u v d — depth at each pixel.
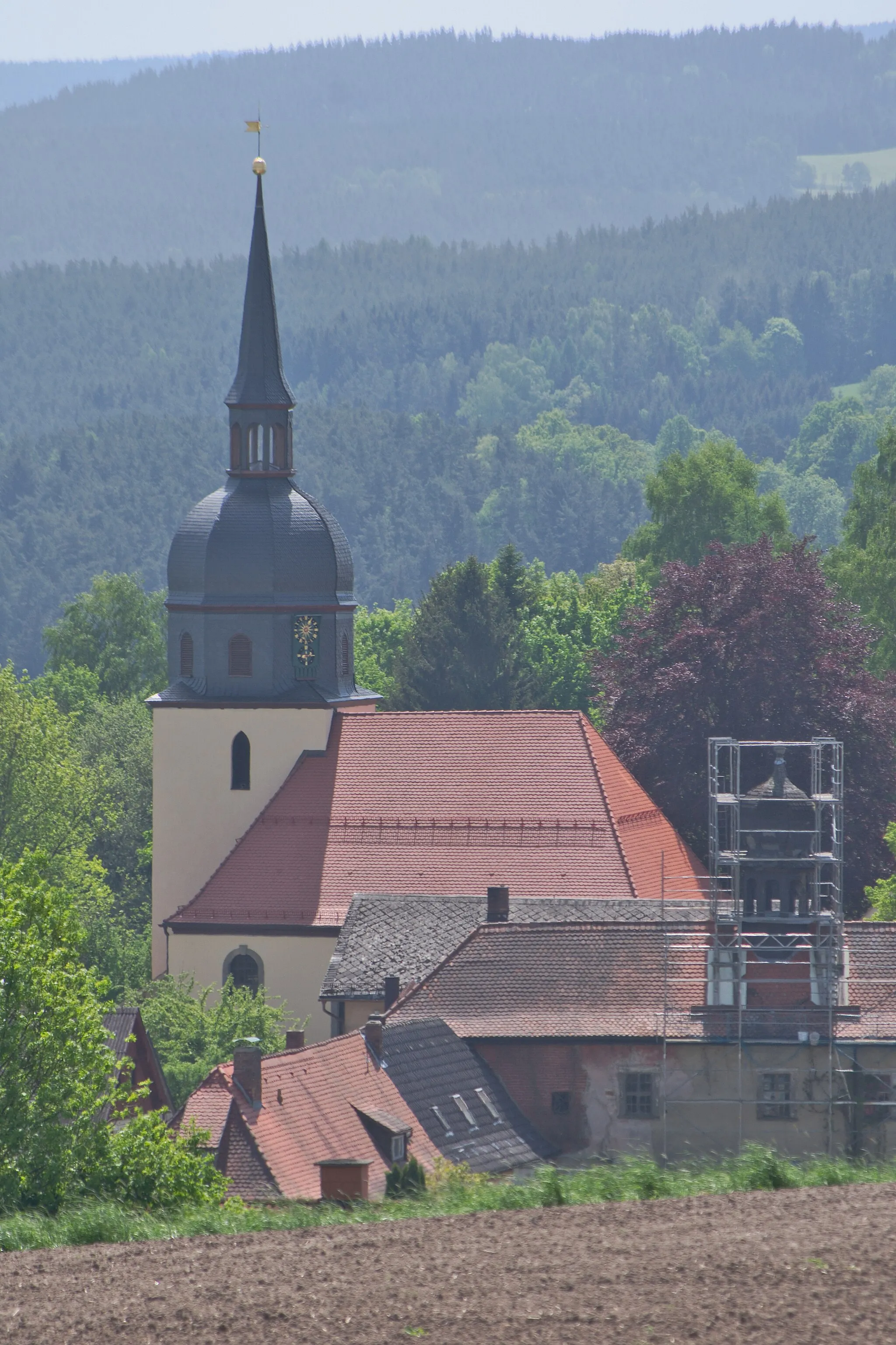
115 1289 93.12
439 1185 143.12
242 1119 174.38
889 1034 197.75
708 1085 199.12
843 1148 197.00
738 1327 84.12
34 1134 139.75
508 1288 89.94
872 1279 89.00
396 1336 84.81
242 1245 102.00
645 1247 95.31
